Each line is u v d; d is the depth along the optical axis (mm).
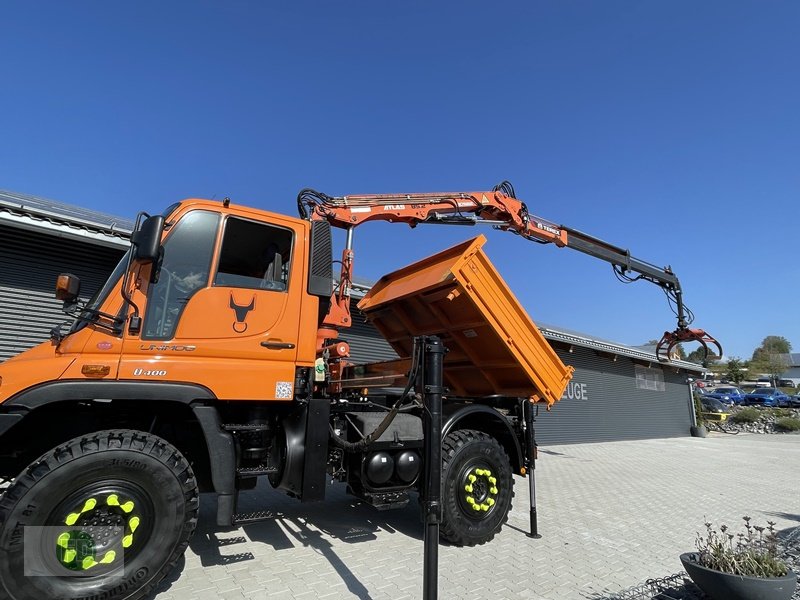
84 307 3693
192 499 3453
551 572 4305
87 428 3883
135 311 3580
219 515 3572
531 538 5316
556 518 6273
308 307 4324
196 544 4688
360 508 6219
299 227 4438
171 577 3877
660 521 6309
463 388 6543
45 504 2965
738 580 3256
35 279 7109
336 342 5254
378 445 4508
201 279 3898
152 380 3541
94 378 3363
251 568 4109
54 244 7309
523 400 5730
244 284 4074
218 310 3902
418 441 4730
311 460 4031
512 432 5426
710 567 3533
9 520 2873
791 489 9117
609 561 4648
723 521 6445
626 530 5797
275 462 4266
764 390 39219
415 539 5043
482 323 5086
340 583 3854
